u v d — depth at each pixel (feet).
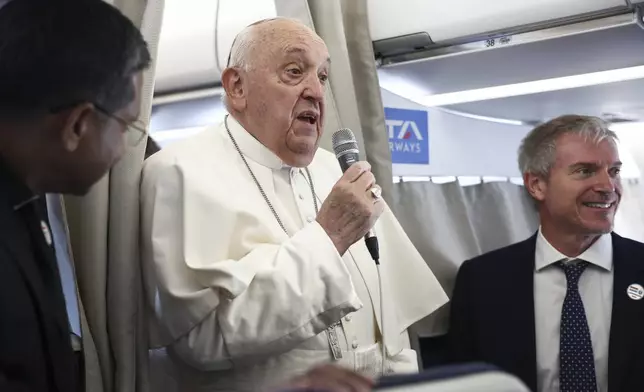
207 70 8.07
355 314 6.06
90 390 5.82
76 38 4.05
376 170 7.93
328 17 7.60
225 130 6.23
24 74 3.97
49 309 4.30
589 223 7.43
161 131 9.84
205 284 5.29
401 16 7.85
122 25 4.30
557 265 7.77
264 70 5.94
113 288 5.84
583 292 7.59
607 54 7.95
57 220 5.98
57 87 4.00
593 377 7.27
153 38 6.02
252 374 5.57
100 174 4.44
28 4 4.07
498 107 9.98
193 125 9.54
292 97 5.89
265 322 5.16
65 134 4.13
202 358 5.39
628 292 7.36
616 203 7.64
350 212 5.49
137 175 5.88
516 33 7.48
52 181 4.33
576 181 7.48
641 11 6.91
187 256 5.34
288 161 6.07
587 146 7.50
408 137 9.10
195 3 8.18
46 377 4.27
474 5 7.49
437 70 8.35
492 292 8.00
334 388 2.07
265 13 7.77
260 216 5.71
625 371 7.09
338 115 7.37
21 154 4.12
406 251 6.95
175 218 5.62
